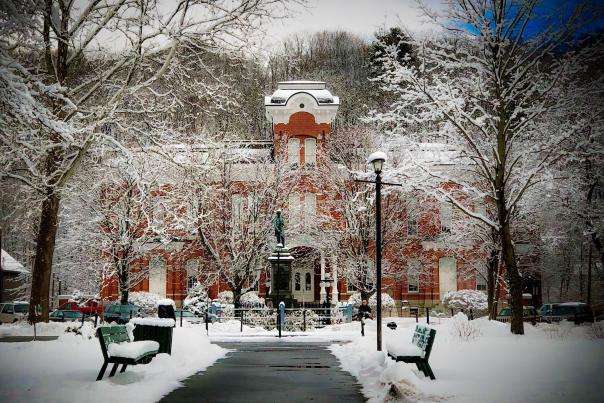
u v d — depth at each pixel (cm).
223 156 3638
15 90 1284
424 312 4941
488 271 4094
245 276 4044
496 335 2109
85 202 3888
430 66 2891
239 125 4834
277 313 3194
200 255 4588
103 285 4200
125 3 2197
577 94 2408
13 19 1243
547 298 5397
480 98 2484
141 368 1255
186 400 946
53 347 1634
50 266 2361
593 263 4181
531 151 2409
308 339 2609
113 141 2145
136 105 2459
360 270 4153
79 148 2206
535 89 2436
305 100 5041
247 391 1043
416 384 945
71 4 2177
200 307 3822
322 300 4584
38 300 2319
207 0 2205
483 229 3866
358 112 6044
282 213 4359
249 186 4316
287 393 1023
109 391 981
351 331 3117
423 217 4575
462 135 2578
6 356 1480
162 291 4853
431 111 2503
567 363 1288
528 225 3694
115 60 2428
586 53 2403
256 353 1872
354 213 4162
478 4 2448
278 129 5047
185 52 2434
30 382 1073
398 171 2584
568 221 3231
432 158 2627
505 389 948
